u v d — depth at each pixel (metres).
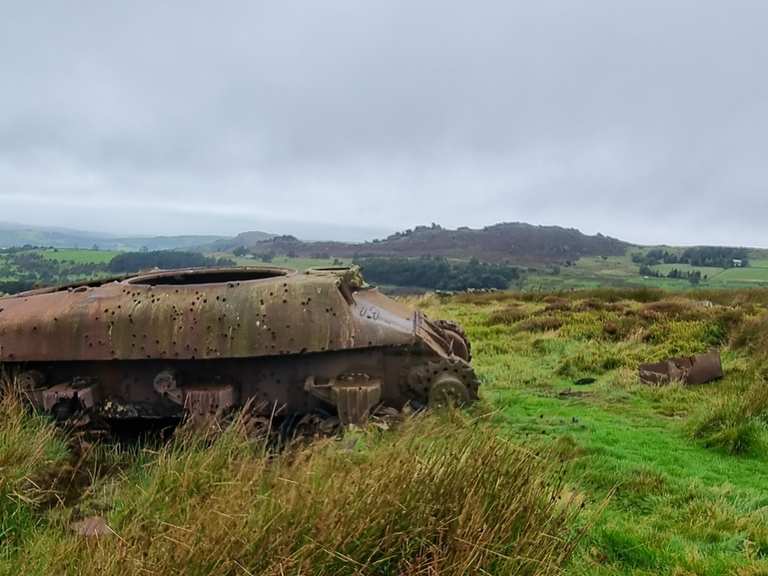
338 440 4.68
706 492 4.59
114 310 5.30
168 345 5.19
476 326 12.78
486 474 3.24
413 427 4.03
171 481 3.66
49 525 3.60
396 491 2.98
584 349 10.04
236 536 2.69
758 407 5.97
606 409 7.15
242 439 4.38
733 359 9.20
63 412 5.29
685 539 3.89
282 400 5.44
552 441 5.55
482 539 2.82
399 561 2.78
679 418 6.74
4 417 4.57
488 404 6.66
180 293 5.38
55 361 5.37
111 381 5.41
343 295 5.60
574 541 3.28
